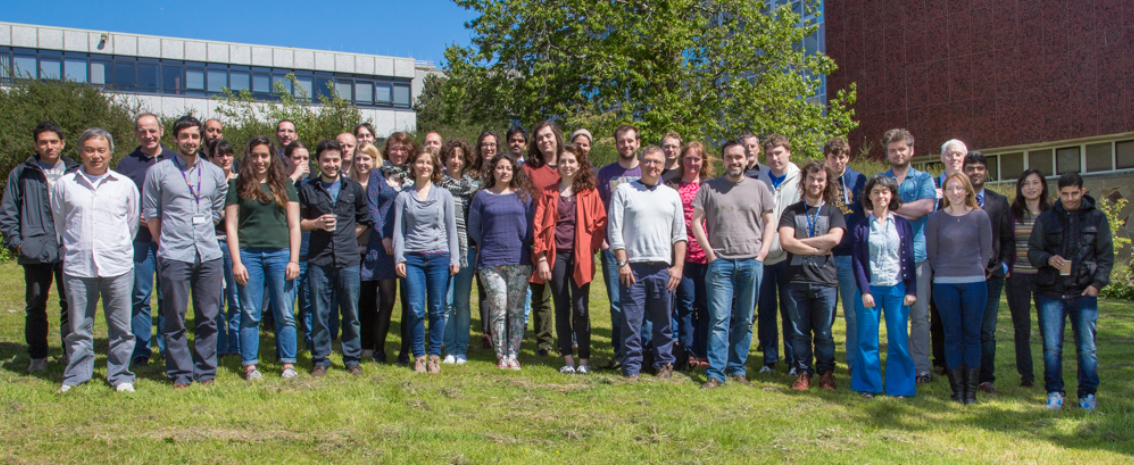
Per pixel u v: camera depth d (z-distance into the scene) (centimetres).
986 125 2166
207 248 486
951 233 493
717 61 1784
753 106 1742
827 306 515
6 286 1017
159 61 3005
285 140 697
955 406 473
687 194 577
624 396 480
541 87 1766
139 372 516
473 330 748
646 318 580
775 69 1816
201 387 474
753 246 521
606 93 1747
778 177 584
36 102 1892
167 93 3014
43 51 2845
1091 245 471
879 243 502
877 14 2419
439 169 559
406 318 571
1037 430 421
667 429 407
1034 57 2061
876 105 2430
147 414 414
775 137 584
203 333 493
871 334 505
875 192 502
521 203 565
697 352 586
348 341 534
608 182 612
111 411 419
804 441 389
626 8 1792
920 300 532
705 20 1777
